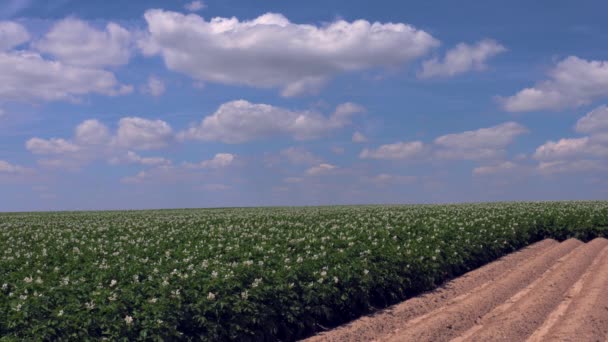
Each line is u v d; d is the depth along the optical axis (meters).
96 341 11.45
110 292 13.35
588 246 29.91
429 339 14.85
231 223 36.25
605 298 17.48
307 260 18.53
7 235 30.28
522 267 24.55
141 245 24.36
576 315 15.90
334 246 22.41
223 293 14.12
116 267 17.78
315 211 53.91
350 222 34.75
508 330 15.38
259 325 14.28
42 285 14.52
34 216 54.31
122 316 12.42
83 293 13.68
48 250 23.52
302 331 15.57
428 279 20.95
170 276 15.18
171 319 12.52
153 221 40.31
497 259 27.59
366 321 16.89
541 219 35.44
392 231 27.05
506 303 19.14
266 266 17.66
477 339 14.66
